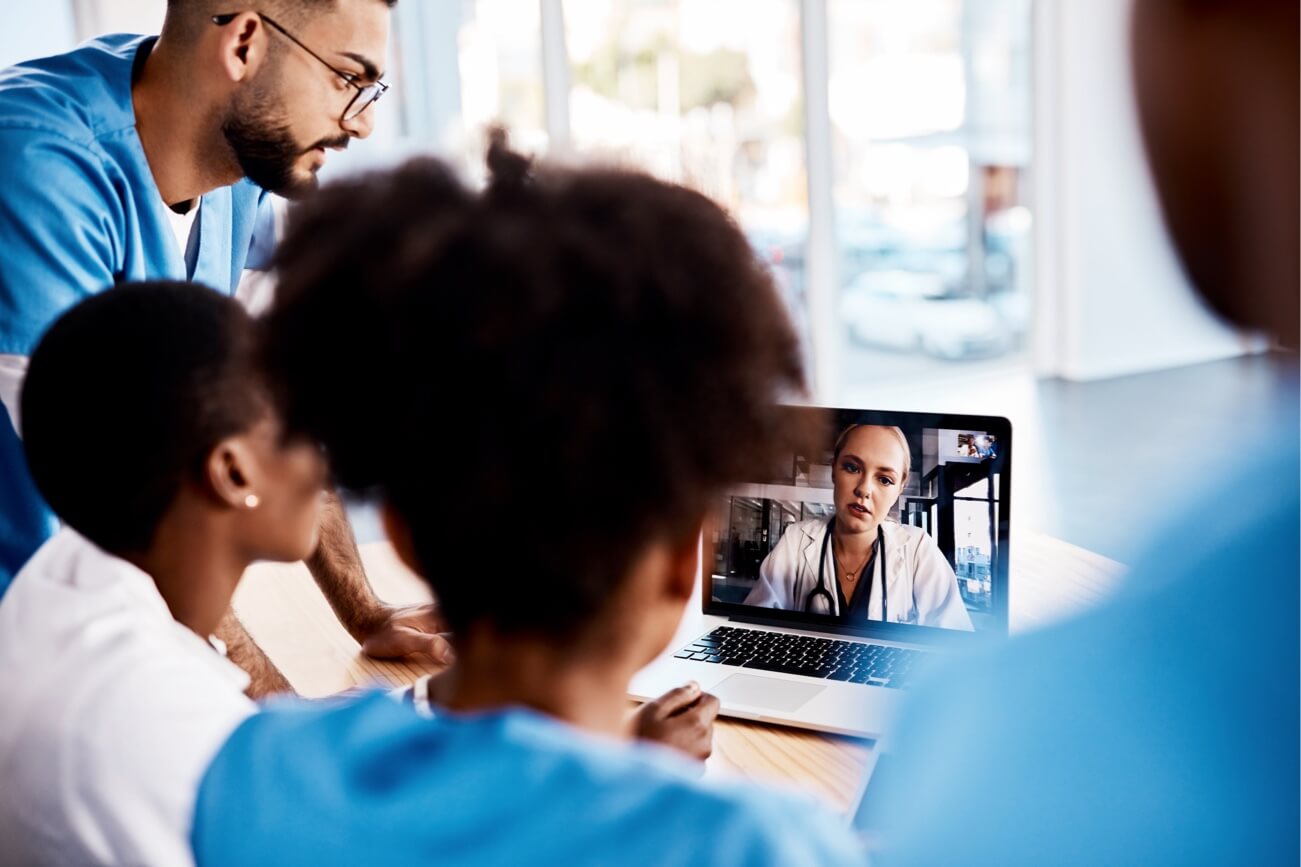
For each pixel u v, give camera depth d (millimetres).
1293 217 364
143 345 811
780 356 512
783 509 1367
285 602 1536
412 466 493
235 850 530
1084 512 4082
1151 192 394
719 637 1344
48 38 3621
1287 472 385
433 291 476
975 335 5902
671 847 448
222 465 831
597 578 496
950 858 426
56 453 826
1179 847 393
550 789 467
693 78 4879
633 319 471
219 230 1597
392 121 4543
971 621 1287
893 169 5414
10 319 1278
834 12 5066
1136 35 392
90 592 813
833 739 1144
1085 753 403
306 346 505
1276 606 376
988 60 5598
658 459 477
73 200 1325
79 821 728
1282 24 354
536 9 4672
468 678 541
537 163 523
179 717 748
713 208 520
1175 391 5562
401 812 486
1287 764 376
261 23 1369
